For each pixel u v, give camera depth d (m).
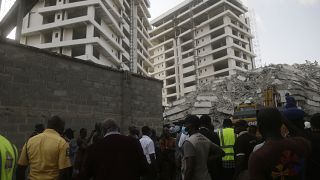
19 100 9.21
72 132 8.70
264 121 2.62
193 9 93.31
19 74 9.34
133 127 7.67
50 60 10.37
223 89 42.28
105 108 12.20
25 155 4.07
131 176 3.72
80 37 52.19
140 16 80.06
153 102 14.67
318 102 32.84
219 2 84.44
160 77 101.25
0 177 2.59
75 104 10.99
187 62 91.69
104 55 53.97
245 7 95.62
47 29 51.81
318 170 3.37
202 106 37.47
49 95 10.12
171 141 9.80
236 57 81.25
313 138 3.48
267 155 2.44
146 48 85.50
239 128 6.30
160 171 9.40
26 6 13.05
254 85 39.06
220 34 86.62
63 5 51.69
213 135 5.94
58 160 4.05
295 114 3.86
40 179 3.92
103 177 3.61
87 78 11.66
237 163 5.36
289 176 2.42
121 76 13.27
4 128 8.70
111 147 3.75
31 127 9.41
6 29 14.38
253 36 93.62
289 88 31.03
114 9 57.72
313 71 43.97
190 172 4.30
